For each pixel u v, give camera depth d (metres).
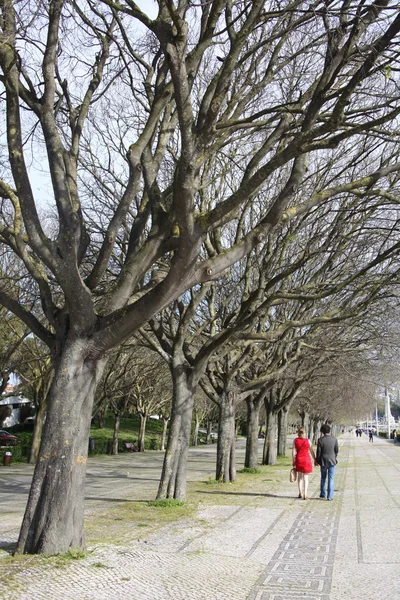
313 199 8.75
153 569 7.39
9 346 25.52
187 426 14.33
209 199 15.80
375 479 20.39
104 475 24.00
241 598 6.25
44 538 7.79
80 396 8.20
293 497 15.30
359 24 7.53
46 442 8.02
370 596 6.30
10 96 8.35
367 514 12.19
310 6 8.41
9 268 20.45
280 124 10.61
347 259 14.80
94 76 10.84
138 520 11.36
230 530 10.38
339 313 14.78
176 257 7.67
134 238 10.53
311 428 56.22
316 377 30.48
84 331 8.29
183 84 7.00
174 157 14.62
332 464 15.05
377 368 24.80
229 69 8.48
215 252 14.99
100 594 6.26
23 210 8.08
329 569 7.55
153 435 63.72
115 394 34.81
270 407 30.22
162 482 14.06
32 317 8.87
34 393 30.97
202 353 14.18
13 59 8.33
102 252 9.39
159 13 8.89
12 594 6.13
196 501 14.32
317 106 7.64
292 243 17.94
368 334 23.33
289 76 12.61
